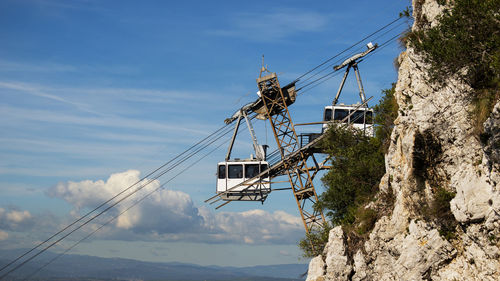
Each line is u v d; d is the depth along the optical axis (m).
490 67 25.62
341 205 50.56
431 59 27.53
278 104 65.12
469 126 28.52
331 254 40.97
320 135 61.81
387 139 43.75
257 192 64.31
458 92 29.28
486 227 26.03
